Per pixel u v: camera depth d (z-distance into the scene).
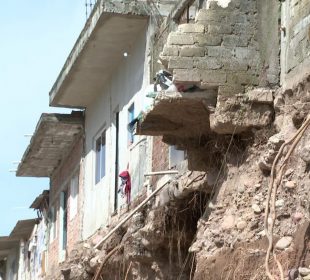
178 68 10.71
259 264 9.19
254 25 11.01
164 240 13.77
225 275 9.65
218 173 11.43
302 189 9.19
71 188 22.95
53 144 23.14
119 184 17.78
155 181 15.02
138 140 16.42
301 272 8.34
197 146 11.92
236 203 10.39
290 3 10.34
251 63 10.87
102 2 16.11
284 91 10.16
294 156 9.54
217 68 10.77
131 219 14.86
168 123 11.84
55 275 21.89
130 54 17.39
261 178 10.23
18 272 34.97
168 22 14.74
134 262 14.91
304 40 9.81
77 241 20.98
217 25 10.93
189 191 12.55
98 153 20.14
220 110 10.64
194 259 12.30
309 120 8.93
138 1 16.20
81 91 20.31
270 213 9.29
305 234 8.70
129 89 17.33
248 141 10.74
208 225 10.66
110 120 18.80
